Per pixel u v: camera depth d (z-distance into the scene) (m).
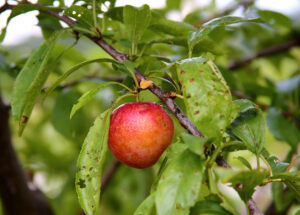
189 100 0.46
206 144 0.46
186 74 0.47
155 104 0.52
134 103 0.51
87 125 0.70
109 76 0.74
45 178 0.93
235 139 0.50
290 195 0.58
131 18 0.53
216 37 0.67
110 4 0.57
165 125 0.51
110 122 0.51
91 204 0.48
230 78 0.68
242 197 0.46
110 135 0.51
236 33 0.83
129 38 0.54
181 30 0.56
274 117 0.68
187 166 0.44
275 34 0.85
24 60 0.66
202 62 0.47
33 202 0.68
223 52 0.55
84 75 0.73
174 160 0.45
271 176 0.47
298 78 0.72
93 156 0.49
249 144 0.48
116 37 0.59
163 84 0.55
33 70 0.51
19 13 0.54
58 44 0.68
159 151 0.51
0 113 0.64
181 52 0.68
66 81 0.72
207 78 0.47
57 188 0.97
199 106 0.46
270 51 0.84
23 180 0.68
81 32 0.54
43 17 0.60
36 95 0.50
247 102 0.49
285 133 0.67
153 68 0.55
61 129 0.69
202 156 0.45
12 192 0.67
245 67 0.92
